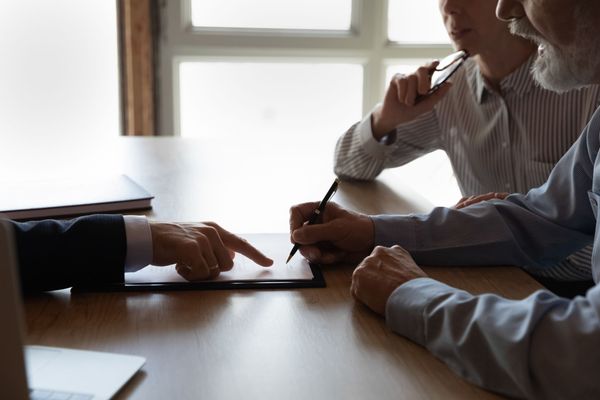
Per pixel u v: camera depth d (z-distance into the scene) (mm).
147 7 2732
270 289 1065
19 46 2758
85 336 890
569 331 738
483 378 781
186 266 1069
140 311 969
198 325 928
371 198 1640
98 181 1604
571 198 1275
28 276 1000
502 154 1837
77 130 2885
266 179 1769
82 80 2848
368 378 798
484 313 801
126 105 2818
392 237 1205
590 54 1107
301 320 952
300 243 1181
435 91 1845
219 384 776
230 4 2932
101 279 1040
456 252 1198
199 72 2990
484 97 1841
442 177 3197
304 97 3102
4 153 2834
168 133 2924
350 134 1853
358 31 2977
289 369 814
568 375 730
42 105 2830
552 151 1739
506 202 1299
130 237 1052
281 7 2971
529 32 1190
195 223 1138
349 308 999
